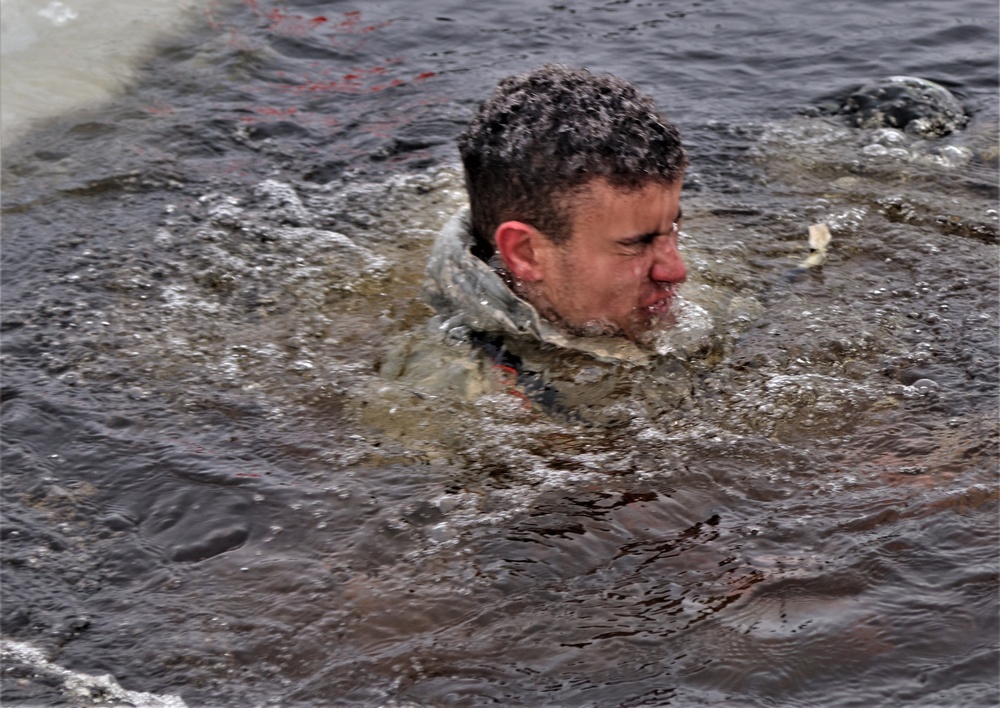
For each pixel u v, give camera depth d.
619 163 2.92
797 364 3.24
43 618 2.50
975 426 2.96
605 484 2.83
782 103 5.17
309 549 2.67
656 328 3.26
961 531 2.60
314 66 5.80
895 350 3.31
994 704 2.17
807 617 2.40
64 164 4.77
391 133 5.03
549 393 3.10
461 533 2.70
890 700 2.20
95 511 2.82
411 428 3.06
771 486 2.80
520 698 2.25
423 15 6.35
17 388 3.29
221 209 4.34
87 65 5.75
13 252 4.07
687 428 3.00
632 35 6.00
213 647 2.41
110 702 2.28
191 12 6.43
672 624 2.40
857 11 6.17
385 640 2.41
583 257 3.05
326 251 4.01
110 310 3.69
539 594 2.50
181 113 5.24
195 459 2.99
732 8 6.28
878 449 2.90
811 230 3.91
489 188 3.13
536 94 3.05
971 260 3.80
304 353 3.42
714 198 4.31
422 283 3.68
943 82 5.38
